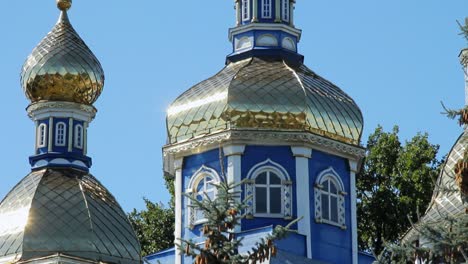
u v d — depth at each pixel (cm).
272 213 6166
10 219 6022
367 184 8012
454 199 5938
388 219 7894
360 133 6500
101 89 6644
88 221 5988
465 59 5447
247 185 6175
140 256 6084
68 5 6769
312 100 6338
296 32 6769
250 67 6500
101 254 5925
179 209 6362
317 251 6169
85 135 6519
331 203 6341
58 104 6481
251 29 6712
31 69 6531
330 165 6391
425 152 7969
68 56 6531
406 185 7894
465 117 3528
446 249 3462
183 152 6431
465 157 3516
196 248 3494
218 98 6338
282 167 6244
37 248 5872
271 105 6275
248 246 5806
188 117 6425
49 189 6119
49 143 6419
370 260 6400
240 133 6253
